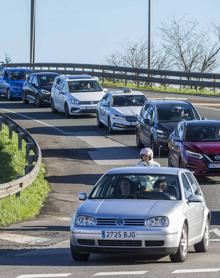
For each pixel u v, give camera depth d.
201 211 29.52
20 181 40.59
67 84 84.00
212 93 103.81
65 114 83.81
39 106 93.62
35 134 72.06
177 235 26.03
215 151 48.78
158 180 28.48
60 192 47.91
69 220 39.12
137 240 25.67
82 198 28.16
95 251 26.00
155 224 25.77
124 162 58.25
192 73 104.31
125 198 27.80
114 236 25.72
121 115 71.00
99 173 54.44
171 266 25.56
